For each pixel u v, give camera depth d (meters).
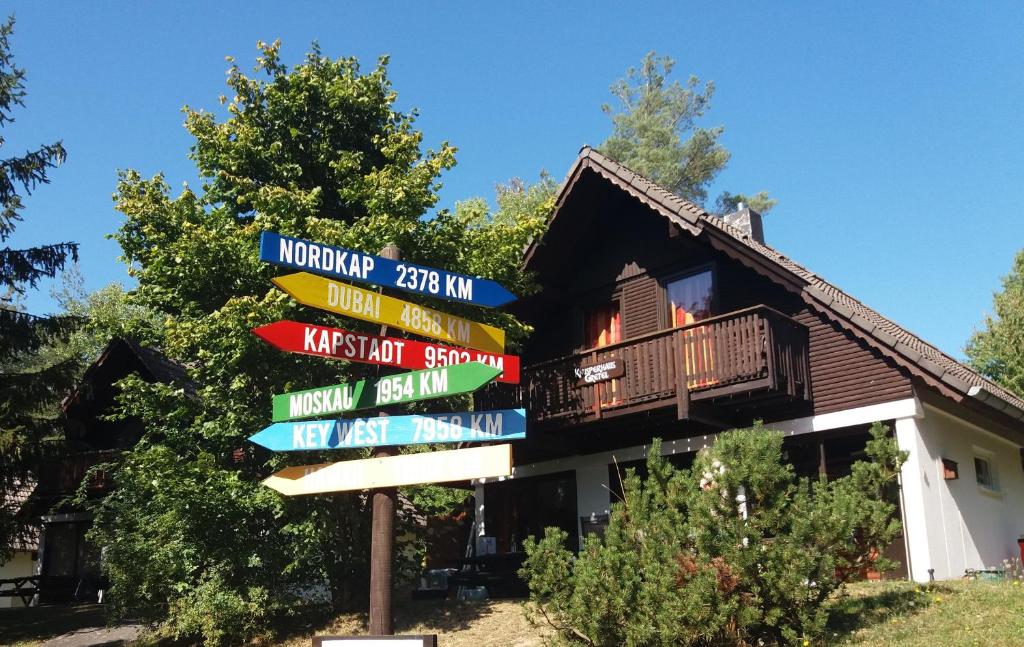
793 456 15.26
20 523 21.14
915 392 13.68
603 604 7.80
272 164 14.93
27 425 19.02
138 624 16.53
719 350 14.03
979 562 14.77
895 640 8.55
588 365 15.54
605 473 16.95
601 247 17.91
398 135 14.61
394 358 7.20
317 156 15.42
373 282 7.27
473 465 6.67
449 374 6.82
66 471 24.92
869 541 9.30
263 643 12.84
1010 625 8.67
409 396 6.95
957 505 14.48
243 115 15.30
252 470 14.19
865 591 11.04
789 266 16.38
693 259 16.41
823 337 14.72
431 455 6.84
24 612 19.83
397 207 13.56
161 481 12.98
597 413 15.24
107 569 13.84
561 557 8.21
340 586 14.12
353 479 7.04
